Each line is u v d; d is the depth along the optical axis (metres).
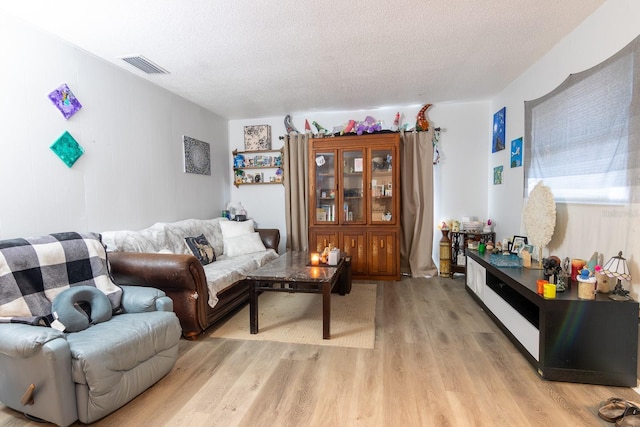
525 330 2.10
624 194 1.85
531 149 2.91
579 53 2.31
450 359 2.12
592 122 2.11
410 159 4.31
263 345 2.37
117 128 2.93
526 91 3.14
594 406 1.64
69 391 1.51
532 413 1.59
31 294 1.80
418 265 4.31
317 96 3.87
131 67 2.94
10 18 2.09
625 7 1.87
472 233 4.02
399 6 2.04
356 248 4.21
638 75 1.74
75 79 2.53
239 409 1.65
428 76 3.28
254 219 4.98
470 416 1.58
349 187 4.30
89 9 2.02
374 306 3.18
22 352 1.46
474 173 4.30
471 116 4.26
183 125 3.89
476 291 3.22
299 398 1.73
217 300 2.66
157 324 1.89
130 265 2.38
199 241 3.43
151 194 3.36
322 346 2.34
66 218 2.48
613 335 1.79
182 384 1.88
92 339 1.63
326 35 2.40
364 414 1.60
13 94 2.13
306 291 2.52
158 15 2.10
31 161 2.24
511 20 2.23
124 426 1.55
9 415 1.63
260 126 4.80
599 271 1.89
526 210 2.80
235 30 2.30
